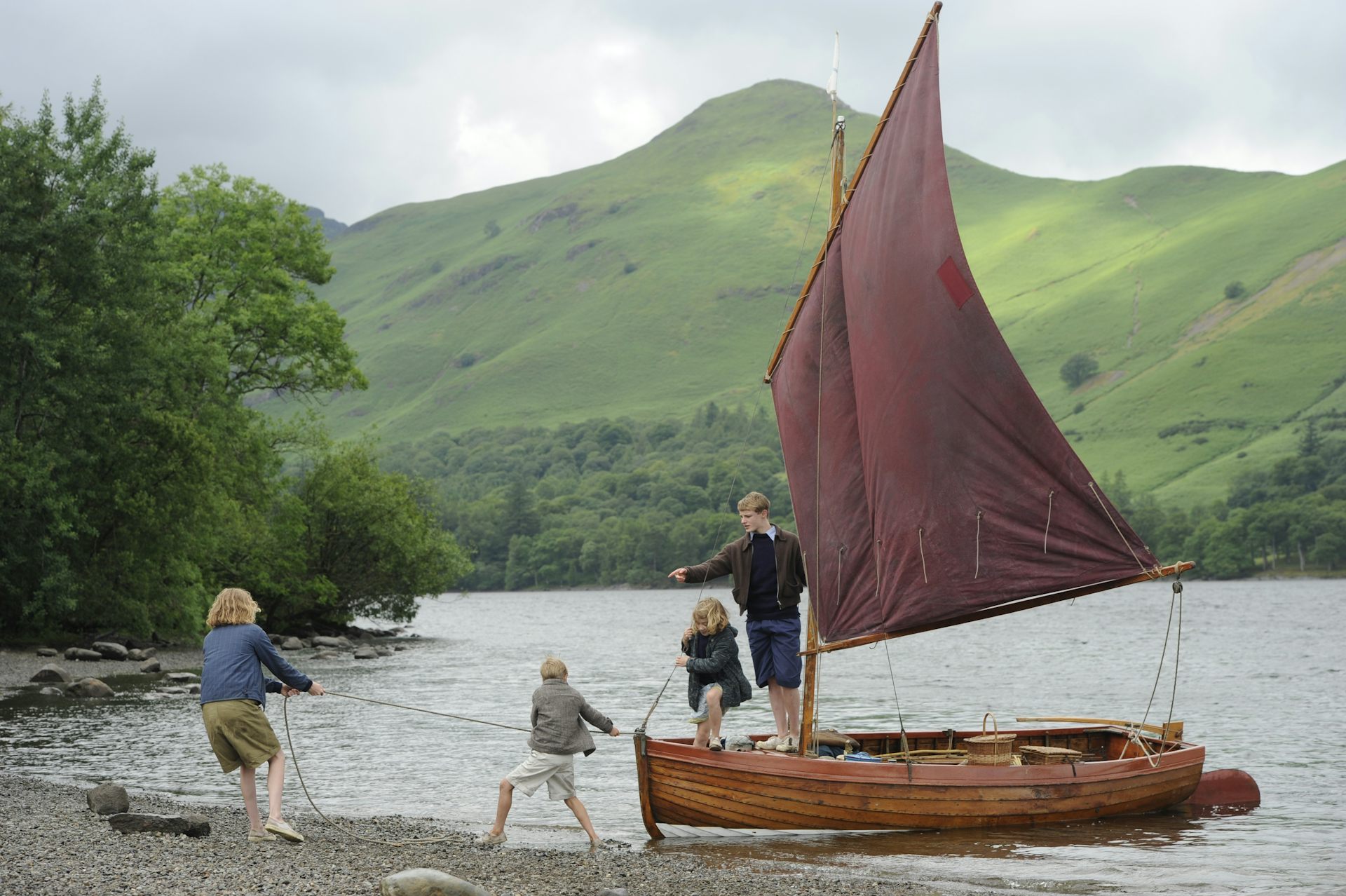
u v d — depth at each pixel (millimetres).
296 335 53156
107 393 39406
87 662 37750
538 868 11477
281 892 9484
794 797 13367
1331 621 78812
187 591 46938
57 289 39188
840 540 14766
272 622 58750
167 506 42781
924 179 14148
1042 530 13766
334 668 41844
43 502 37312
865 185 15016
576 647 57594
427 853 11992
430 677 37969
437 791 17297
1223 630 69812
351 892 9555
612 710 28250
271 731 11570
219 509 46500
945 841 13398
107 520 42438
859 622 14492
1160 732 16859
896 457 14320
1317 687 35406
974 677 40094
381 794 16953
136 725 23578
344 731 24422
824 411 15055
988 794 13914
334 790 17266
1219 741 23641
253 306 52562
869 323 14648
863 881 11398
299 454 60094
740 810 13312
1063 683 37750
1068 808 14305
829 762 13445
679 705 29344
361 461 61688
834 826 13484
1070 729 16906
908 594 14156
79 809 13516
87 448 40625
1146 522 197750
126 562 42656
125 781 17250
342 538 59875
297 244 55719
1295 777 18859
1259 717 28031
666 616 108500
